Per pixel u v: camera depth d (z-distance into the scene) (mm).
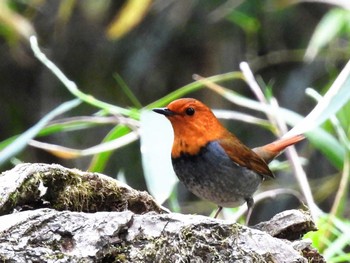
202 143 9133
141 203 7355
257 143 16297
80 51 17312
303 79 15781
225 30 16625
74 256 5883
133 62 16656
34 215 6023
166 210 7477
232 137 9414
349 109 10547
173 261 6145
